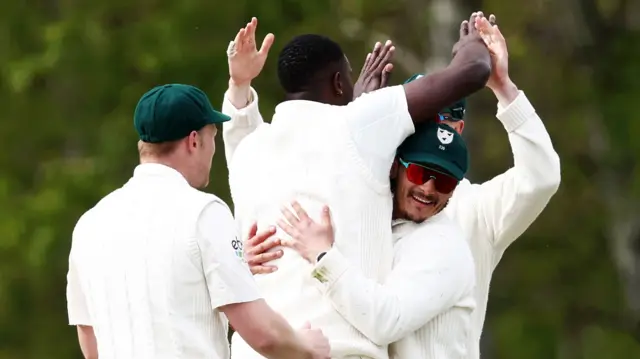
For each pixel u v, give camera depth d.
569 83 63.06
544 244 62.59
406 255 19.28
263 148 19.89
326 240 19.05
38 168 61.38
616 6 64.56
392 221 19.73
